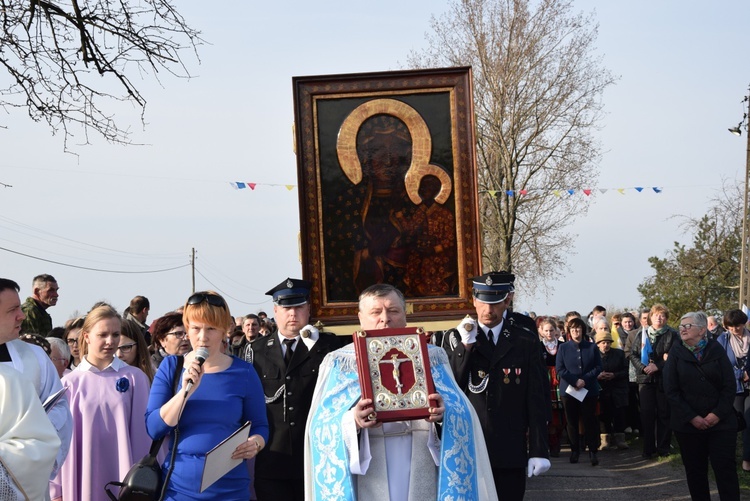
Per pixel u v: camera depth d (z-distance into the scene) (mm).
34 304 10719
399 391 5062
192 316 5652
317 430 5223
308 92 9625
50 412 5551
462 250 9586
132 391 6922
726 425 9289
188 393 5418
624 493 11609
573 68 33469
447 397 5258
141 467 5445
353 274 9617
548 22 33375
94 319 6871
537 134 33562
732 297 46094
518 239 35250
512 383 7363
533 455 7168
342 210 9625
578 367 14281
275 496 7426
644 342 14445
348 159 9594
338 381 5297
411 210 9625
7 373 4945
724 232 46719
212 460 5195
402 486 5172
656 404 14430
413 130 9602
